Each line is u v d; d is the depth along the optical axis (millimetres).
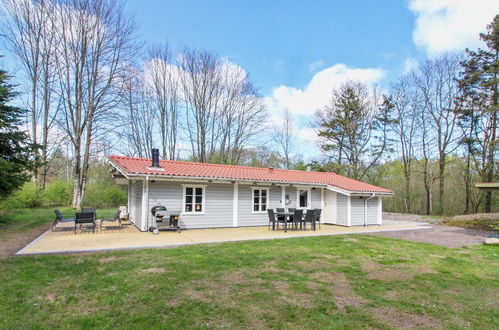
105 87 23828
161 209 12734
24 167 14328
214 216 14477
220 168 16719
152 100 29344
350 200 16859
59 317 4051
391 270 6809
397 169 31562
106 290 5098
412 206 29875
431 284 5812
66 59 23000
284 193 16672
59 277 5801
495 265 7465
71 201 24953
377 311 4453
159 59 29062
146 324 3840
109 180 31266
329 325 3938
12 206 19031
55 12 22438
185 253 8102
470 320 4223
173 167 14641
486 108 21891
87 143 23656
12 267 6430
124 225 14805
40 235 11094
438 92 26359
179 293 4996
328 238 11555
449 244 10789
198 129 30203
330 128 31359
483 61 22734
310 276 6188
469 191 25641
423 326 3994
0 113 13031
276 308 4453
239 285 5484
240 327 3846
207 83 29938
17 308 4309
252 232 13125
